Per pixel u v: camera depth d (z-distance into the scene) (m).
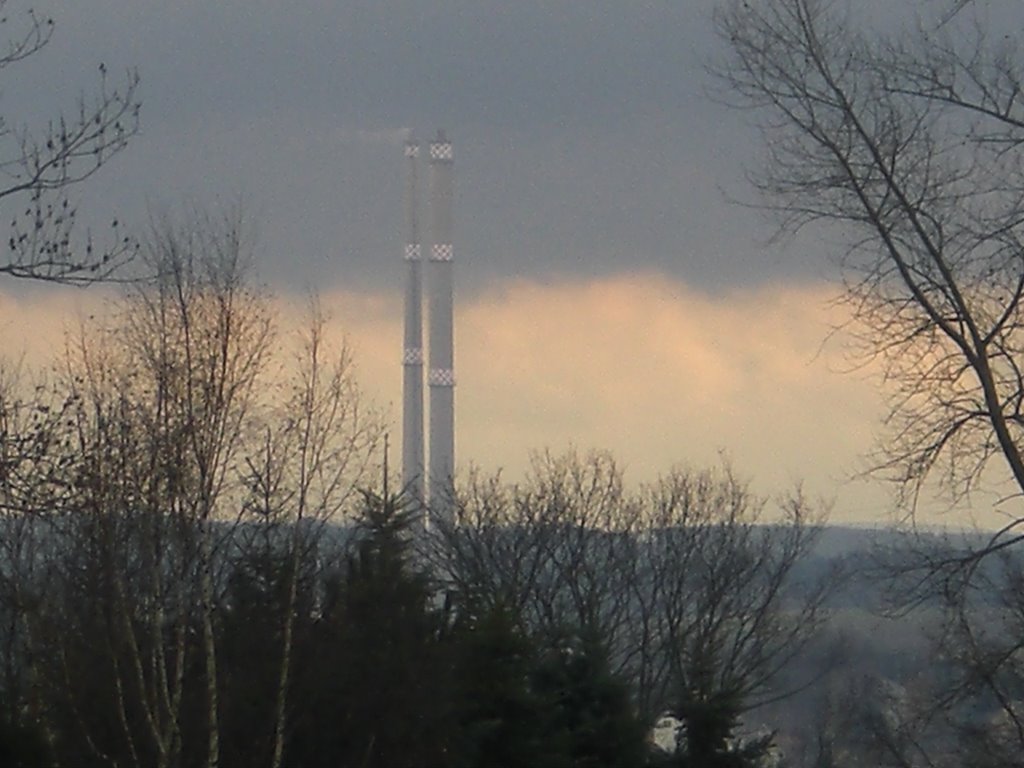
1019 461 81.75
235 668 141.12
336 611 148.75
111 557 121.12
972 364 82.25
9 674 124.62
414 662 146.62
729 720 158.50
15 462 71.88
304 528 144.00
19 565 127.81
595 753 149.62
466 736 143.62
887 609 86.19
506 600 166.75
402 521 156.75
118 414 123.81
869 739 136.50
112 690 129.38
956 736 103.62
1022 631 88.69
